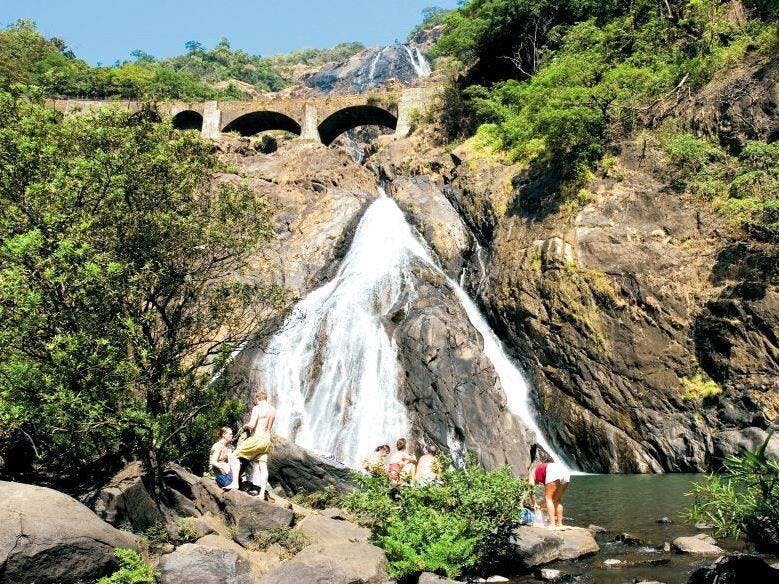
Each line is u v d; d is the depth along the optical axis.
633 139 28.16
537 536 10.26
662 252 24.17
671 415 22.22
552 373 25.03
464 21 45.44
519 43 43.84
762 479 8.68
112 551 7.98
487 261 29.64
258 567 8.88
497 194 30.95
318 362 26.31
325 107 51.91
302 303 28.80
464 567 9.57
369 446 23.62
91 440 11.12
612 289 24.27
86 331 10.62
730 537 11.15
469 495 9.89
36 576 7.17
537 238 27.44
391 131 78.19
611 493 17.19
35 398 9.91
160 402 12.38
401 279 28.77
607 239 25.31
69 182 10.87
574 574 9.54
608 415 23.23
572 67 32.91
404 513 10.07
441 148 39.25
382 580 8.62
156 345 12.55
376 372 24.94
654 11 34.75
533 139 31.53
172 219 12.32
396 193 34.69
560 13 42.25
